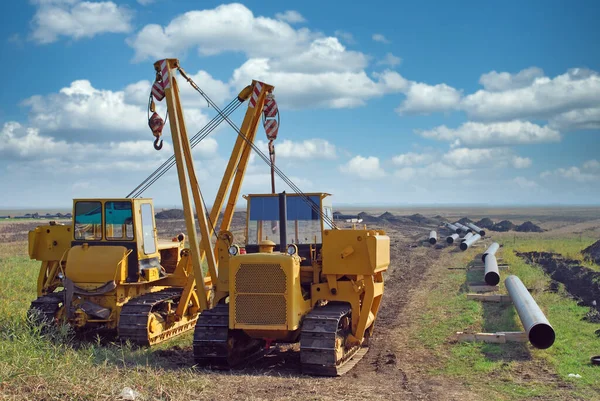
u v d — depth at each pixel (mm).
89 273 13164
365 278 11961
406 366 11672
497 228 62406
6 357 9367
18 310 15117
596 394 9578
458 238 44406
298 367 11586
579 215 128625
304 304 11609
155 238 14703
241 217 63062
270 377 10453
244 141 14266
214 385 9633
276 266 11047
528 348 12758
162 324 13617
